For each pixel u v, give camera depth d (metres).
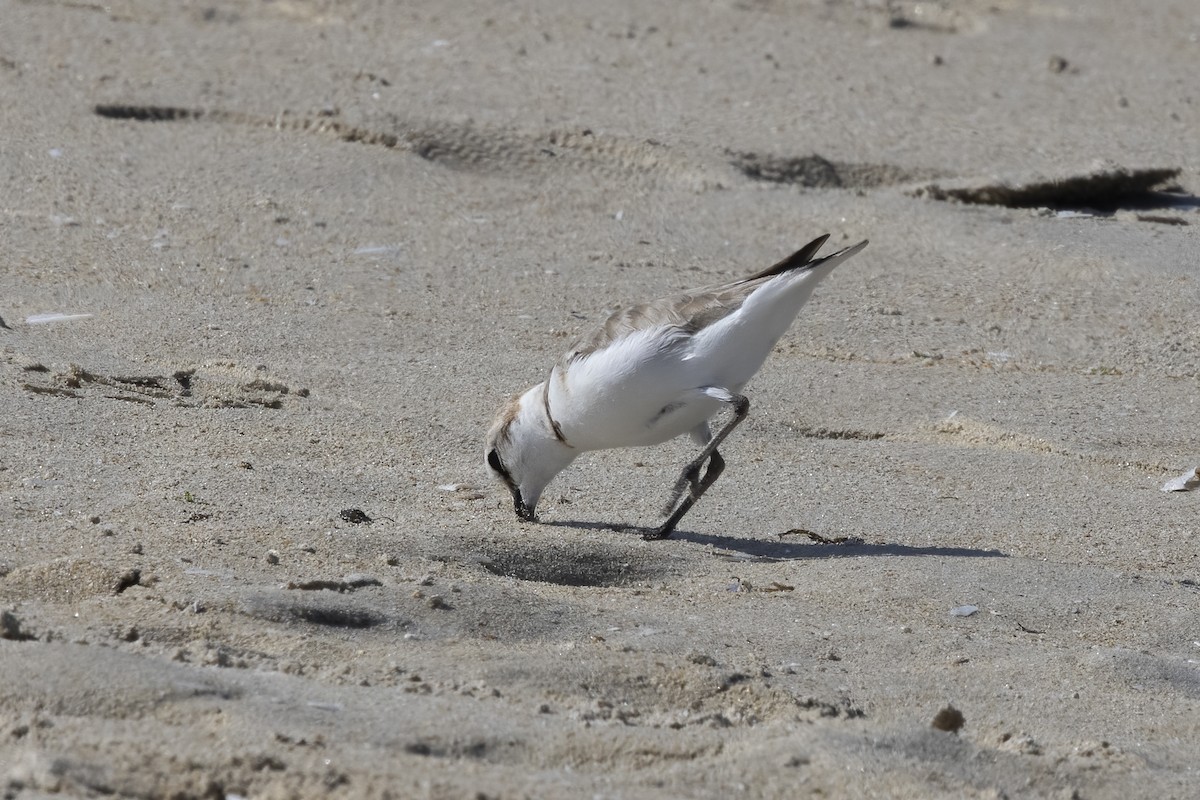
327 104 19.28
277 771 5.80
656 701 7.21
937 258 16.59
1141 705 7.67
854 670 7.84
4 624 6.95
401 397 12.45
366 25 22.86
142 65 20.28
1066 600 9.11
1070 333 14.94
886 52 23.88
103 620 7.34
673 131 19.31
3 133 17.84
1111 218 18.22
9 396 11.09
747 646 8.02
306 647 7.29
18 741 5.93
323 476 10.34
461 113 19.30
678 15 24.84
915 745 6.73
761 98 20.92
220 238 15.93
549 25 23.58
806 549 9.94
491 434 10.07
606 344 9.47
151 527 8.83
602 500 10.75
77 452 10.21
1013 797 6.45
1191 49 25.38
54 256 15.02
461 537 9.27
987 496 11.29
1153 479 11.88
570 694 7.11
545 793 5.90
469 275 15.63
